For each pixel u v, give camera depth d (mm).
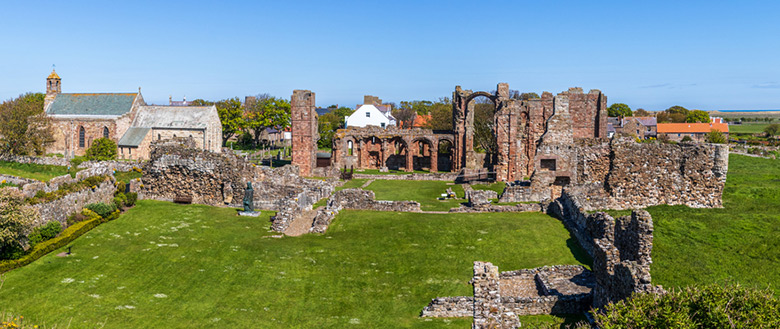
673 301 19703
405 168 102312
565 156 55500
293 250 40156
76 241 41094
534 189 55219
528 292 30281
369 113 164500
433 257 38375
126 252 39062
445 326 27391
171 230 44562
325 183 63219
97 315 28984
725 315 18141
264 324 28406
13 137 87938
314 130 94000
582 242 39219
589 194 51344
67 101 124000
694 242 39156
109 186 50281
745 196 52625
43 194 42031
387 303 31031
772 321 18078
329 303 31062
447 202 60844
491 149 114375
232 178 54031
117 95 121750
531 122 84625
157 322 28438
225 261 37688
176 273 35406
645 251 26938
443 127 138375
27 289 32094
